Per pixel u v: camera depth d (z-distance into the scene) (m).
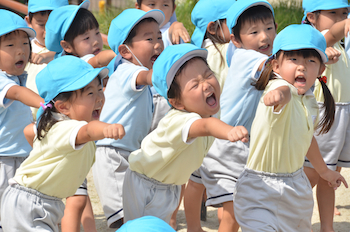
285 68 3.98
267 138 3.90
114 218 4.71
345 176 6.83
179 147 3.84
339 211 5.82
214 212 6.06
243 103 4.75
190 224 5.27
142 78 4.61
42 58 6.17
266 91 3.99
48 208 4.07
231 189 4.60
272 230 3.89
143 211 4.22
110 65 5.18
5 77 4.80
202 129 3.49
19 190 4.03
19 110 4.88
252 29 4.96
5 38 4.82
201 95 3.73
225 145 4.69
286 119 3.80
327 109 4.49
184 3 13.05
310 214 4.19
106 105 4.92
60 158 3.89
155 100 5.44
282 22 11.98
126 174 4.37
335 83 5.30
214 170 4.74
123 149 4.85
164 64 3.79
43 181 3.97
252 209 4.02
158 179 4.16
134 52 5.08
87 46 5.74
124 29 5.03
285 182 3.98
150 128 5.45
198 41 5.83
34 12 6.59
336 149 5.33
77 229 4.60
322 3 5.56
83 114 4.02
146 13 5.02
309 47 3.84
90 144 4.10
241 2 5.05
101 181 4.81
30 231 3.96
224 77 5.40
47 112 4.03
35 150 4.05
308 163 5.12
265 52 5.08
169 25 6.51
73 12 5.70
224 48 5.48
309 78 3.96
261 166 4.00
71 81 3.95
